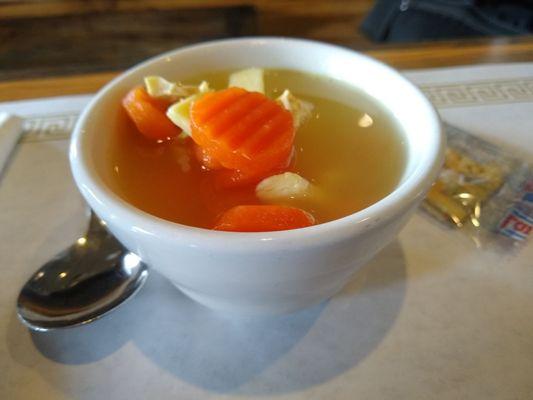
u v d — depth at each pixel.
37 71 0.25
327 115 0.15
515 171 0.16
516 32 0.34
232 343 0.12
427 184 0.10
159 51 0.38
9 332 0.12
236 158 0.11
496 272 0.14
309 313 0.13
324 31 0.44
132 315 0.13
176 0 0.40
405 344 0.12
